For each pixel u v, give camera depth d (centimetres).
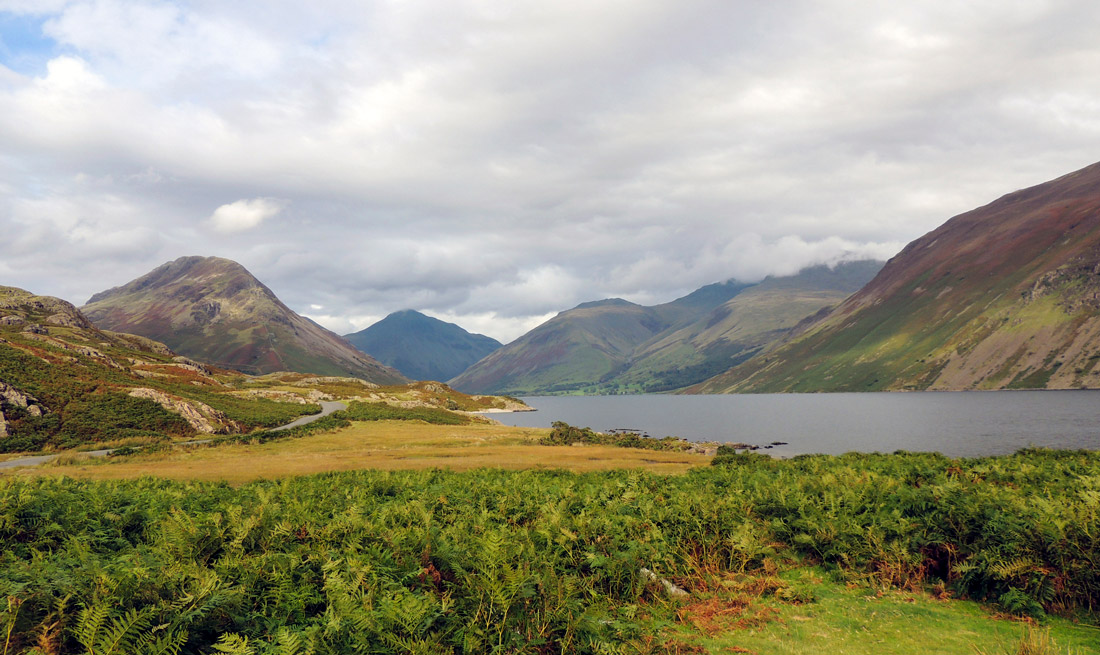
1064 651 746
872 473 1841
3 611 662
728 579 1125
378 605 766
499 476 2580
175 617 652
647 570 1070
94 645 620
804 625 889
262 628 723
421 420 9644
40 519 1189
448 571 945
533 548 1035
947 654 759
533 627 764
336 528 1132
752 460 3247
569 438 6238
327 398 12812
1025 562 934
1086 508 994
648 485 1919
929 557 1102
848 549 1178
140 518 1338
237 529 1059
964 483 1429
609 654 747
